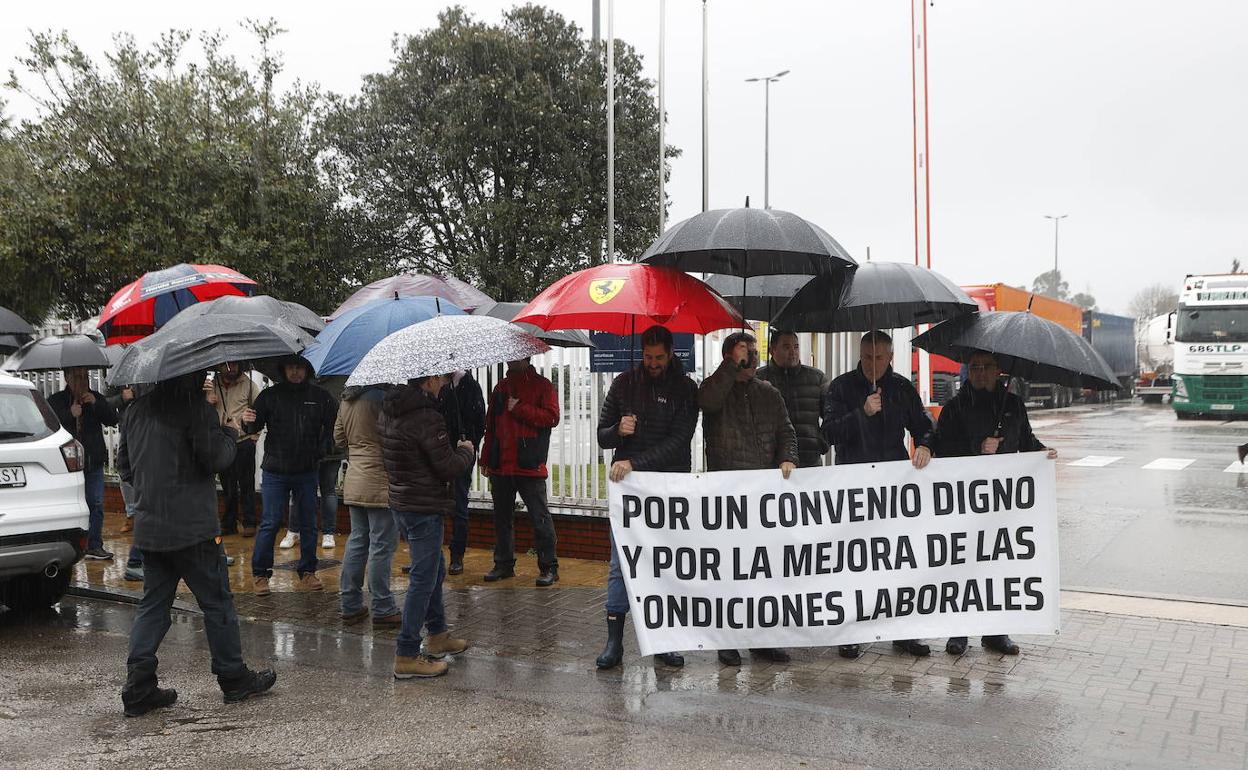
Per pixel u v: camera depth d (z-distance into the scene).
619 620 5.51
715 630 5.50
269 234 18.25
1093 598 6.93
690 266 5.52
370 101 24.62
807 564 5.55
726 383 5.49
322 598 7.29
